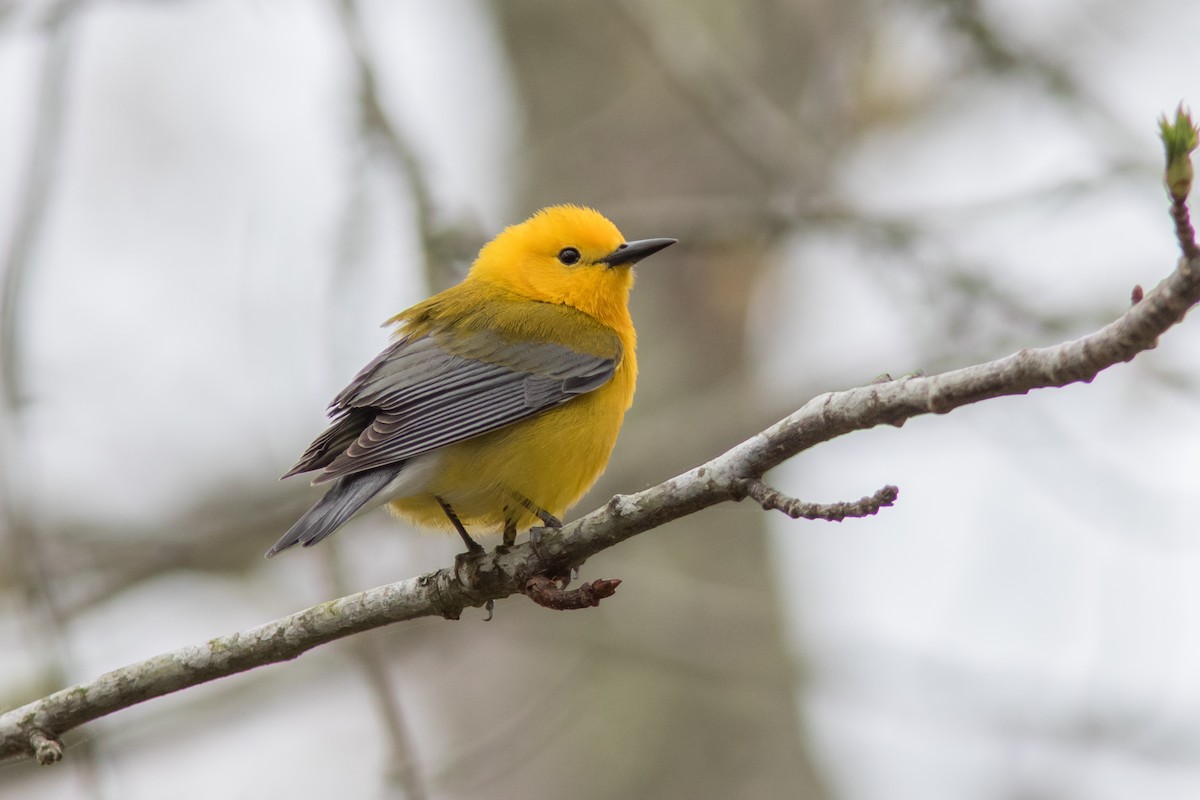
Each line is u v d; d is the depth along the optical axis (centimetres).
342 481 882
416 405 933
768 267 1702
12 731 785
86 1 1166
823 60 1633
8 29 1155
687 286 1628
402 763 1038
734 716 1460
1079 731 1279
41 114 1113
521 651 1481
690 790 1435
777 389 1488
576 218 1086
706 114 1488
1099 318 1408
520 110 1614
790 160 1489
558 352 973
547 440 926
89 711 787
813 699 1401
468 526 963
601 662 1451
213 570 1432
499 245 1104
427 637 1434
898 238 1414
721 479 710
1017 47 1480
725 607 1430
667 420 1502
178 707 1263
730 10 1675
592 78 1603
